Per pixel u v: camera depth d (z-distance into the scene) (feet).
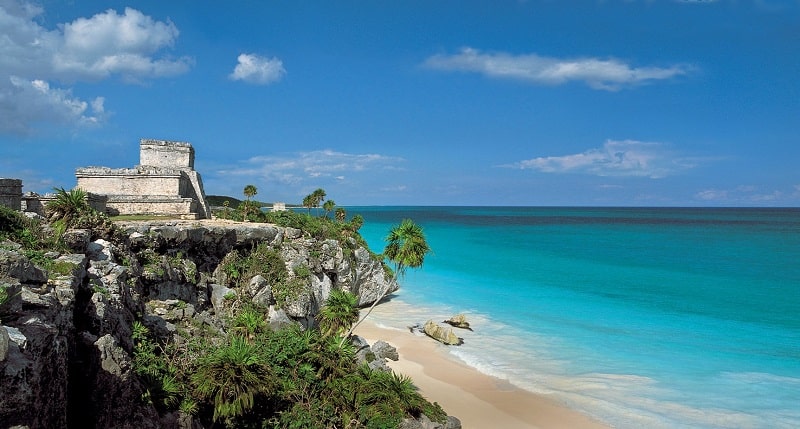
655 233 515.91
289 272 131.75
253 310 112.68
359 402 80.12
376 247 359.87
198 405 62.80
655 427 92.99
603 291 215.92
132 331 68.39
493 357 130.21
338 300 100.48
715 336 150.20
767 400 104.63
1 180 95.71
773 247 376.89
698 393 108.27
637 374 119.34
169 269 101.50
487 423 94.27
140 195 143.13
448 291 215.31
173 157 157.69
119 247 89.97
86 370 50.16
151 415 53.98
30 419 34.96
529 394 107.34
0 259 46.32
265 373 67.21
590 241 428.15
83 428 47.96
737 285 228.02
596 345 141.08
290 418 69.82
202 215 159.43
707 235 487.20
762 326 160.97
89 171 142.00
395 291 211.20
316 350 87.61
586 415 97.96
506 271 268.82
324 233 172.86
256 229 134.82
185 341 81.71
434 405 91.81
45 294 47.62
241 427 66.33
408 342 140.77
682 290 217.77
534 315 174.29
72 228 82.79
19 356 34.81
